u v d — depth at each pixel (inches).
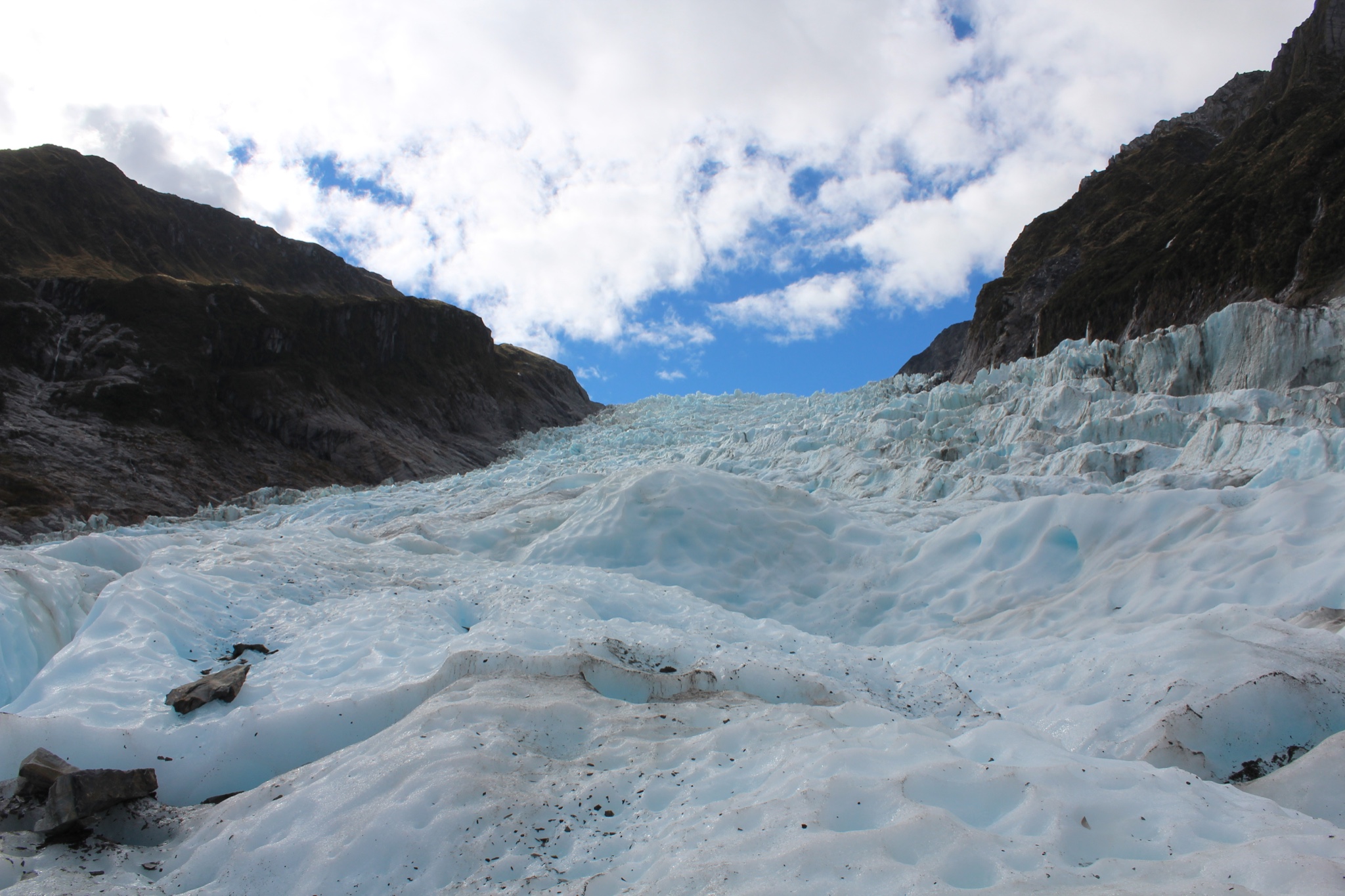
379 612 338.3
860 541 551.5
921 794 164.9
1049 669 324.8
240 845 177.0
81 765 213.3
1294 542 375.6
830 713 227.1
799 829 150.1
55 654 296.4
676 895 135.9
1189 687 259.1
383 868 163.5
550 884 151.8
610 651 293.1
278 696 255.0
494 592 384.8
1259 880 127.1
